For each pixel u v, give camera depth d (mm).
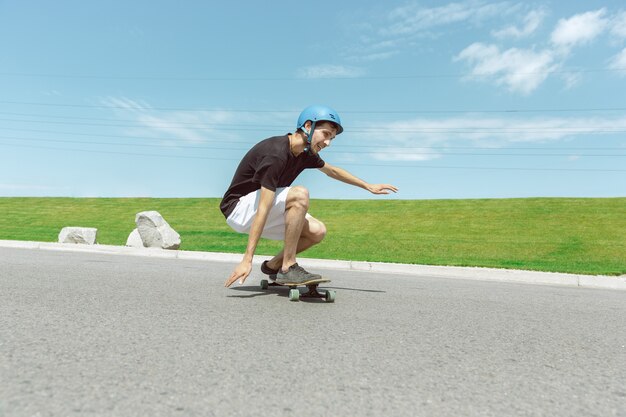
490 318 3320
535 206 19656
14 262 5938
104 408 1356
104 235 14562
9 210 20656
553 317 3541
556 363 2119
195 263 7445
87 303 3107
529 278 7305
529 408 1521
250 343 2199
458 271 7648
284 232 3701
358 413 1407
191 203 23078
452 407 1495
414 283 5801
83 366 1742
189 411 1361
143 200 23891
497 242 13742
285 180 3795
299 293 3891
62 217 19031
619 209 18219
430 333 2648
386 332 2604
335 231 16344
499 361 2104
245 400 1469
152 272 5500
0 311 2727
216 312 2957
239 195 3811
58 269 5285
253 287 4379
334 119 3621
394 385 1685
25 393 1444
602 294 5652
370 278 6262
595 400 1622
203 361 1873
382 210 20516
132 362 1820
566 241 13766
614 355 2332
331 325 2715
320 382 1678
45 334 2211
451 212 19469
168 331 2371
